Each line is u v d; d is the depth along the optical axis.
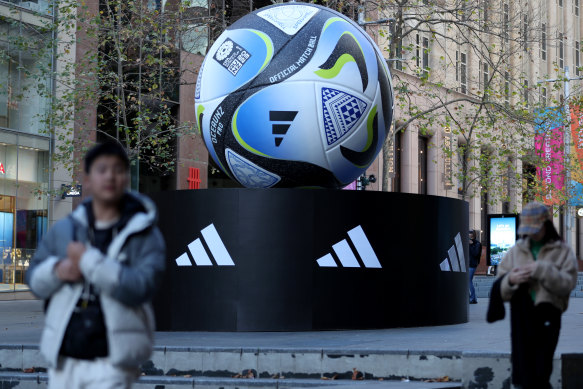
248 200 11.77
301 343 9.44
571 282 5.69
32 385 8.71
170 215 12.22
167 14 26.98
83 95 23.81
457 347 8.48
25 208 28.98
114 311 3.76
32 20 28.69
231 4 33.28
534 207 5.80
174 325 12.02
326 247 11.74
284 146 11.37
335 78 11.32
